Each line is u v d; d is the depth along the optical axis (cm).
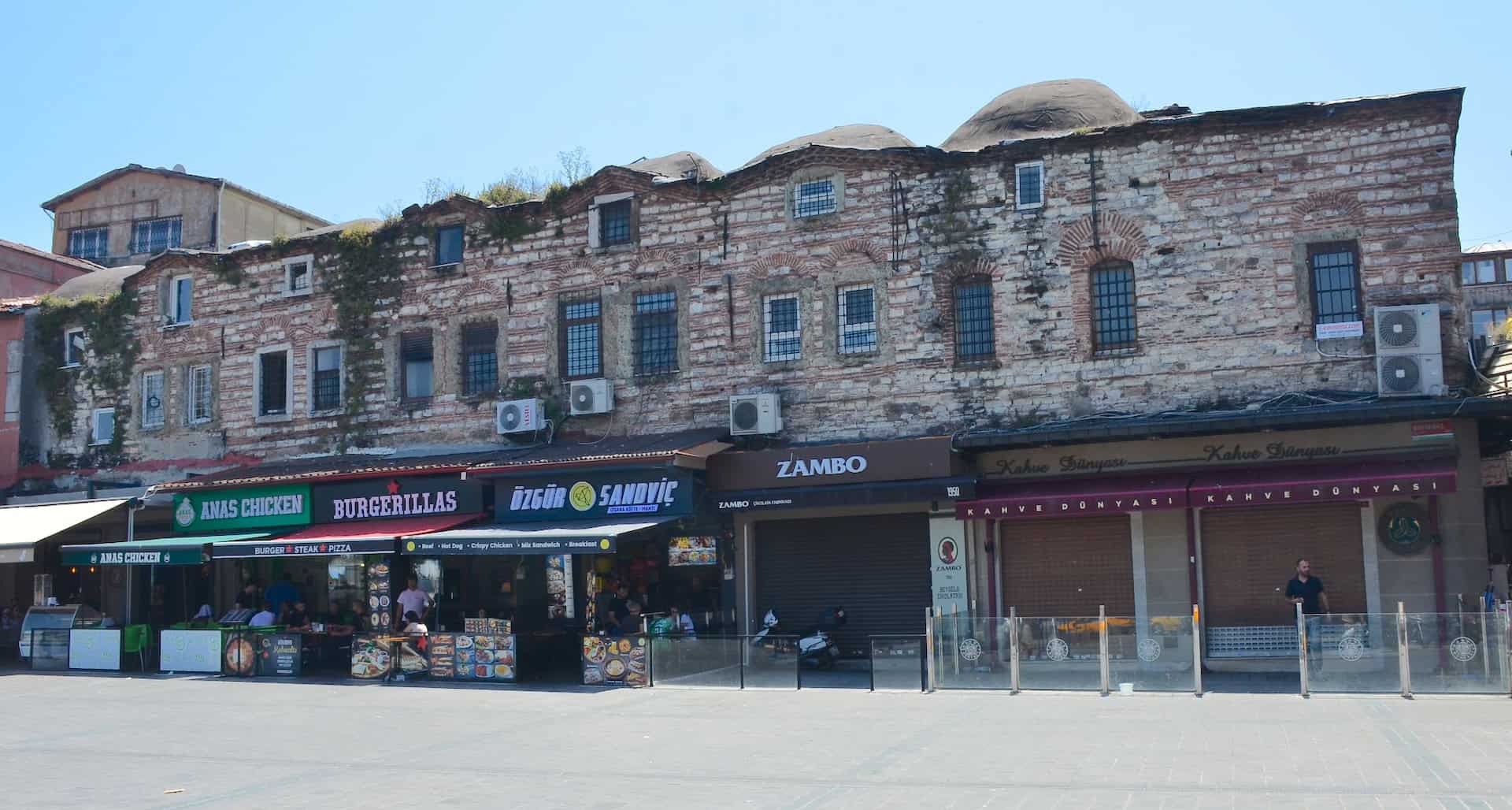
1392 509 1895
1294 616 1945
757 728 1502
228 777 1242
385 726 1597
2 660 2756
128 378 3017
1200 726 1411
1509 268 4597
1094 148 2133
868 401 2244
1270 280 2017
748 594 2297
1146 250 2089
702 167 2717
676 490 2195
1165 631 1720
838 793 1080
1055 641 1783
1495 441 2120
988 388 2162
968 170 2208
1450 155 1947
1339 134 1998
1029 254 2158
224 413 2880
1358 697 1622
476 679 2109
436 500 2450
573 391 2448
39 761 1363
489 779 1196
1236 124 2045
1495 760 1148
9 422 3130
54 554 3141
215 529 2688
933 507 2162
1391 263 1958
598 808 1048
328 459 2727
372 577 2256
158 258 2994
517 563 2591
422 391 2684
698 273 2405
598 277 2494
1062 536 2098
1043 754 1248
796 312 2328
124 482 2980
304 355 2795
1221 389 2025
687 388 2392
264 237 4072
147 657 2442
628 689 1978
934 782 1116
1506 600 1948
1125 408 2077
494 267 2598
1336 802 988
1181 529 2016
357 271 2747
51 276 3775
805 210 2333
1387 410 1830
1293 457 1947
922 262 2228
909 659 1877
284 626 2400
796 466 2180
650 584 2431
